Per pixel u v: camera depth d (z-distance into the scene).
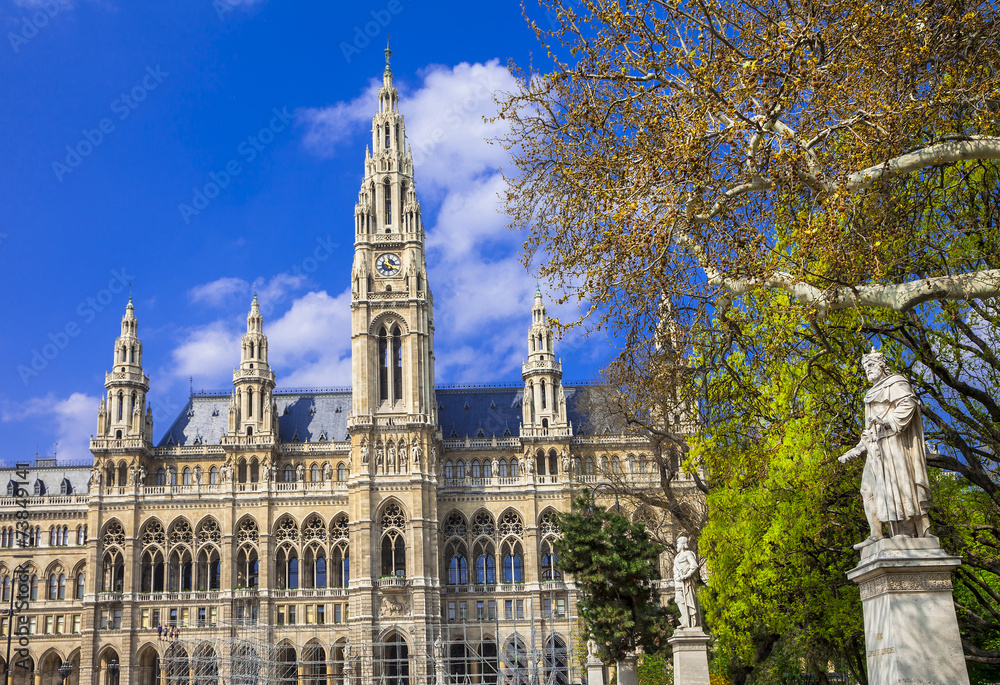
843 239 27.36
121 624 114.62
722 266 29.14
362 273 123.44
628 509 112.44
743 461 39.94
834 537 40.16
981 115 26.81
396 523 116.44
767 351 34.34
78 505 124.12
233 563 116.88
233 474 120.25
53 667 119.06
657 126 28.28
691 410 38.50
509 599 117.88
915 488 18.39
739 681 58.62
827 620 41.62
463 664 116.00
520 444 125.62
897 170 26.06
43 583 121.25
